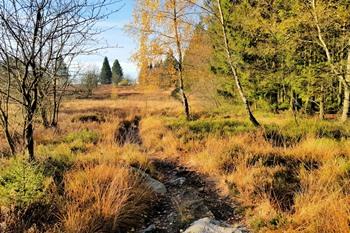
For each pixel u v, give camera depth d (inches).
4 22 197.2
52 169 247.1
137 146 420.5
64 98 656.4
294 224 170.2
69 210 179.2
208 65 869.2
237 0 664.4
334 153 284.7
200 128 512.1
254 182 230.7
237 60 717.3
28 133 239.6
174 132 479.2
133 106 1232.2
